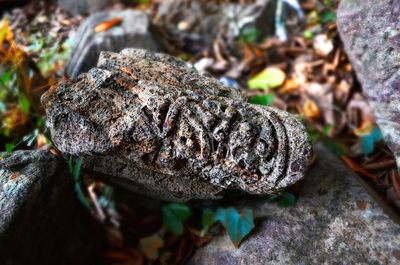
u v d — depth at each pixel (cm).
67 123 35
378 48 39
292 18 64
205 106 35
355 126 51
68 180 41
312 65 57
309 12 64
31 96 46
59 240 41
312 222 38
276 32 65
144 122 34
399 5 37
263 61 60
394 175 43
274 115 35
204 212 41
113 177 40
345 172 40
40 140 43
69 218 43
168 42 64
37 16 61
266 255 37
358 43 41
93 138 34
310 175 40
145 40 57
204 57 63
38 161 39
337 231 37
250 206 40
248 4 67
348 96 54
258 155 34
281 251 37
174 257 43
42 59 50
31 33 56
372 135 46
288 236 37
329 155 43
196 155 34
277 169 34
